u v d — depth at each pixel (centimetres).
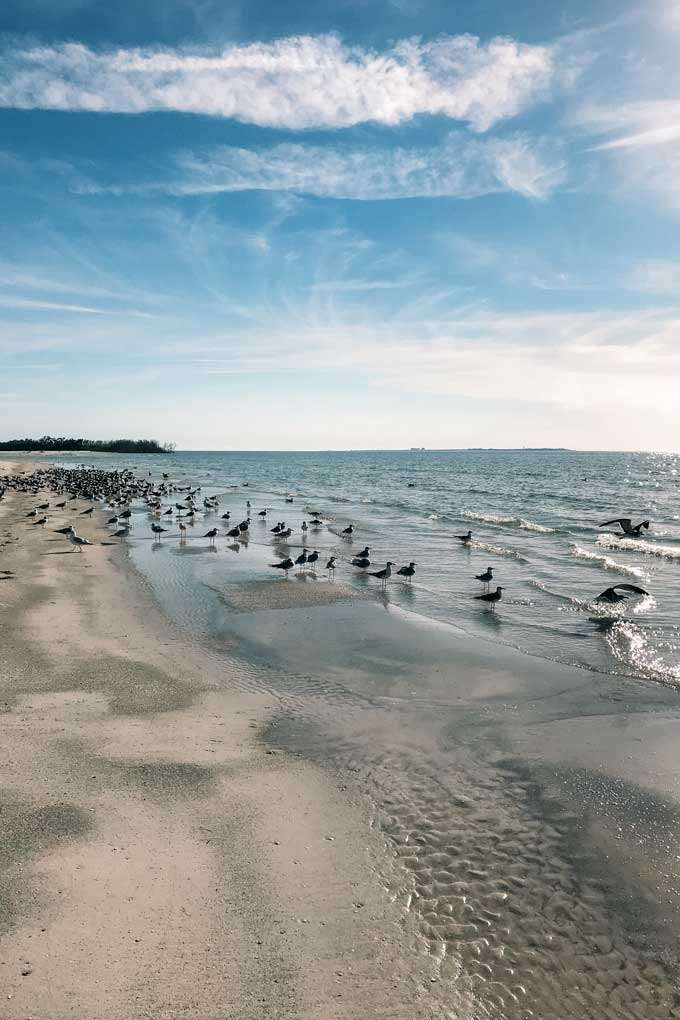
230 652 1756
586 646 1828
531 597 2402
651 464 18375
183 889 802
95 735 1198
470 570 2908
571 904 810
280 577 2739
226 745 1201
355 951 722
